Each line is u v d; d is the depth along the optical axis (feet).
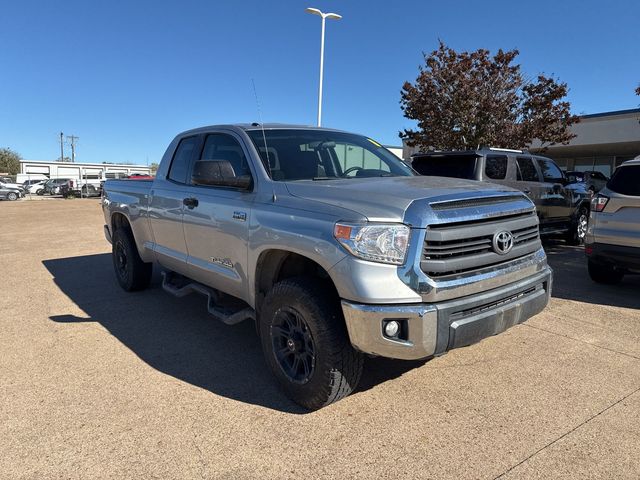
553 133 47.16
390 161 15.31
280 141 13.69
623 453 9.28
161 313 17.98
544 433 9.94
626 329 16.11
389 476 8.63
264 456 9.22
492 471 8.75
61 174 218.18
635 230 19.36
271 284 12.03
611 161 99.35
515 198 11.60
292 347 10.96
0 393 11.69
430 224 9.50
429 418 10.52
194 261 14.89
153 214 17.17
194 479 8.57
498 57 45.14
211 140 15.17
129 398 11.45
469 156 28.76
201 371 12.96
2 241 38.06
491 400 11.29
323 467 8.89
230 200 12.97
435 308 9.38
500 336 15.39
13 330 16.21
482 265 10.33
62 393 11.70
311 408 10.83
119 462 9.04
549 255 30.94
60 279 23.93
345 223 9.63
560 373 12.71
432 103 46.57
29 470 8.81
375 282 9.30
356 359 10.30
